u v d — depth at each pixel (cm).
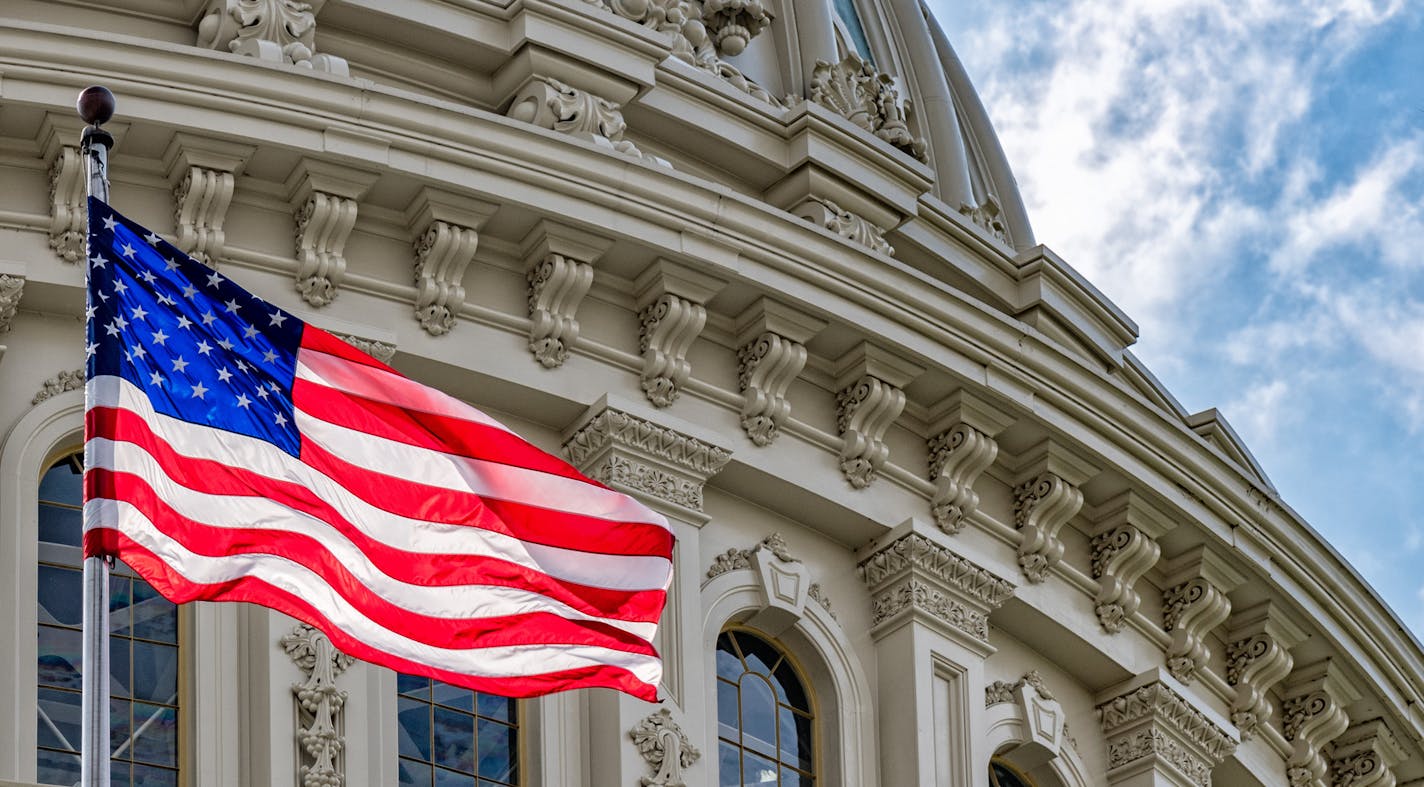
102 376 2355
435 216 3056
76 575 2930
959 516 3388
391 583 2461
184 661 2923
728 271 3183
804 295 3228
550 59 3225
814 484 3284
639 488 3147
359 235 3070
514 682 2489
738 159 3441
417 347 3062
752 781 3234
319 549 2428
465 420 2536
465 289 3103
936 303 3319
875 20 4050
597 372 3166
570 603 2525
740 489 3278
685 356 3206
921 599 3328
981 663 3369
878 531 3344
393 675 2994
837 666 3300
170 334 2414
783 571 3281
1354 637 3756
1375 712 3838
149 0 3116
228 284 2461
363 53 3209
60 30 2919
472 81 3256
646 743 3075
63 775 2855
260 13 3075
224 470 2400
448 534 2498
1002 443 3438
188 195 2959
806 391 3319
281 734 2870
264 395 2448
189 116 2945
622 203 3128
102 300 2381
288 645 2905
